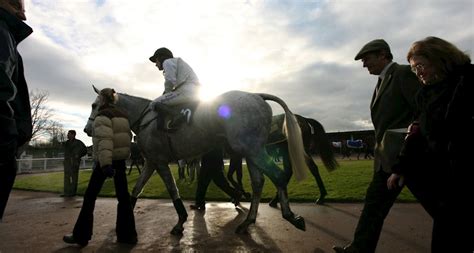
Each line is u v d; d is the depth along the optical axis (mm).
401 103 2689
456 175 1528
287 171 5930
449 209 1568
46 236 3980
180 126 4156
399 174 2002
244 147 3836
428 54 1691
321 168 13656
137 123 4539
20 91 1651
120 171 3605
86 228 3463
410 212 5047
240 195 6098
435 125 1650
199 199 5754
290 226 4301
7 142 1358
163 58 4875
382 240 3545
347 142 27906
